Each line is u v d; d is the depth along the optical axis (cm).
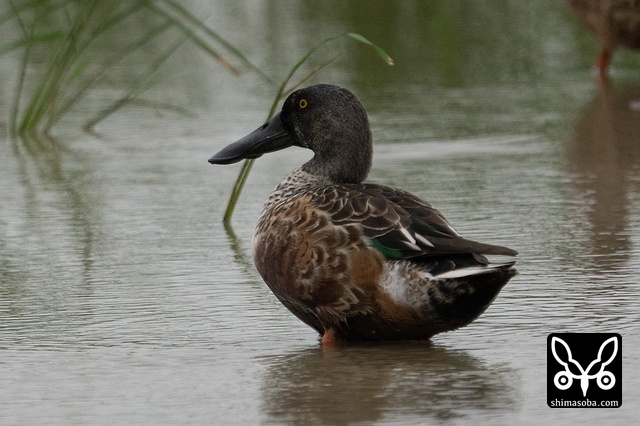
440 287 899
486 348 930
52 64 1906
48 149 1789
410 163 1625
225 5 2958
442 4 2914
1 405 820
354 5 2917
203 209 1430
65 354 933
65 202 1475
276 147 1108
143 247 1266
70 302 1075
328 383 853
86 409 809
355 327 956
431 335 955
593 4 2211
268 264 984
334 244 941
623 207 1368
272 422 773
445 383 845
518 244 1226
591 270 1125
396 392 827
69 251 1253
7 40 2495
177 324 1012
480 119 1903
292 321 1025
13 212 1429
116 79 2269
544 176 1538
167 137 1830
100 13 2675
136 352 938
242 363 909
